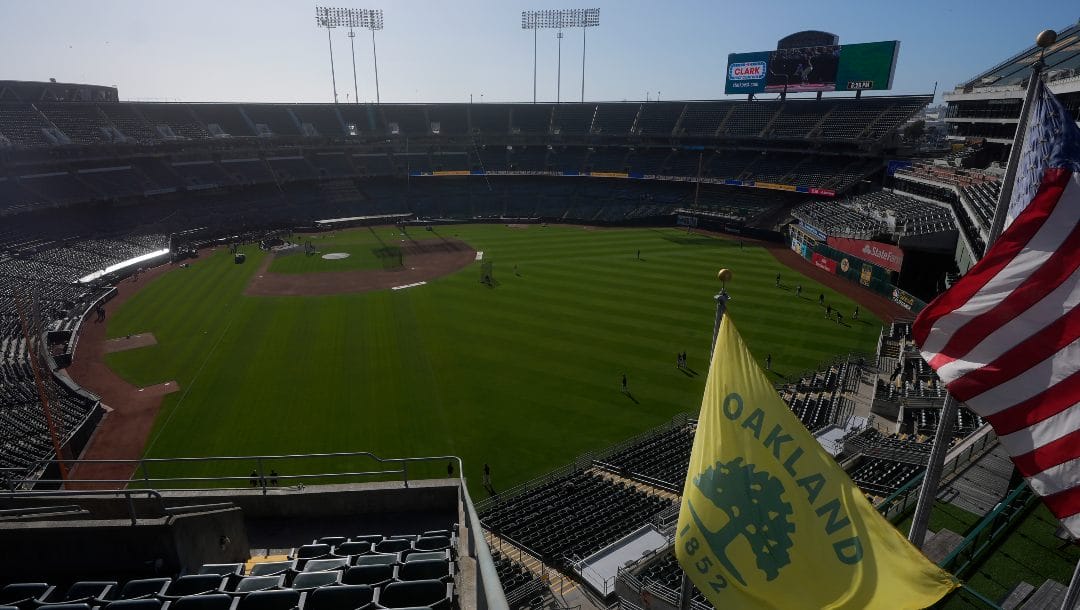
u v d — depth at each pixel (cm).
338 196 10244
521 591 1938
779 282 5728
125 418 3209
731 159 10025
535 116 11831
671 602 1734
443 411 3266
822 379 3625
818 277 5959
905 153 8056
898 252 5106
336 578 812
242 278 6059
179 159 9450
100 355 4088
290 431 3059
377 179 10981
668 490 2577
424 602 749
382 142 11188
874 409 3250
